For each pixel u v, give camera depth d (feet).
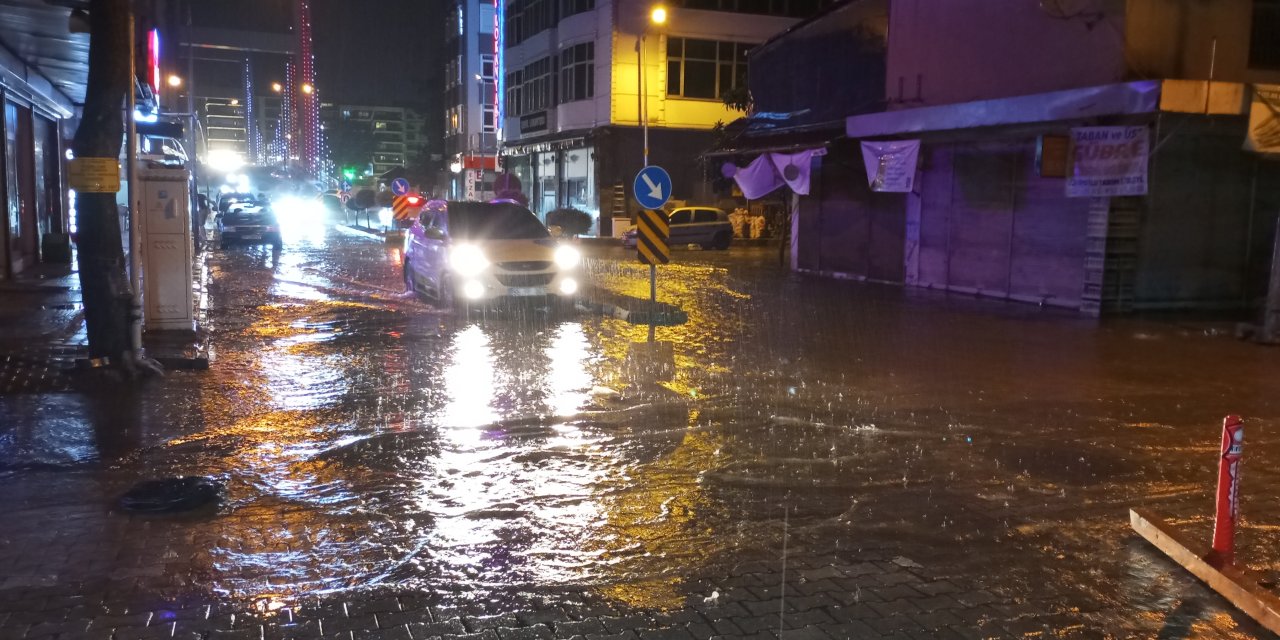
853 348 40.22
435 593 14.92
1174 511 19.66
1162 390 32.12
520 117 170.30
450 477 21.04
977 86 61.77
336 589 15.01
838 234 76.59
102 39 29.19
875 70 71.67
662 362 35.88
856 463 22.75
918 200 68.08
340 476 21.01
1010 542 17.62
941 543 17.51
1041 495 20.52
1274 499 20.56
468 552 16.66
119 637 13.12
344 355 36.27
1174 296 55.47
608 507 19.21
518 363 35.06
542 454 23.00
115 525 17.62
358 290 59.82
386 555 16.47
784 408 28.48
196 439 23.79
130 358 31.09
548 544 17.12
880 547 17.25
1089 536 18.02
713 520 18.56
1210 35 52.49
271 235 98.78
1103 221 52.70
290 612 14.11
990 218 61.72
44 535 17.02
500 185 111.14
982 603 14.87
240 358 35.22
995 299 60.75
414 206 108.78
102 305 30.76
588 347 38.99
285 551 16.56
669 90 138.82
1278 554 17.34
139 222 38.86
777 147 77.15
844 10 74.90
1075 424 27.07
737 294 62.18
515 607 14.44
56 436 23.67
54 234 67.77
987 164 61.72
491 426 25.61
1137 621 14.34
